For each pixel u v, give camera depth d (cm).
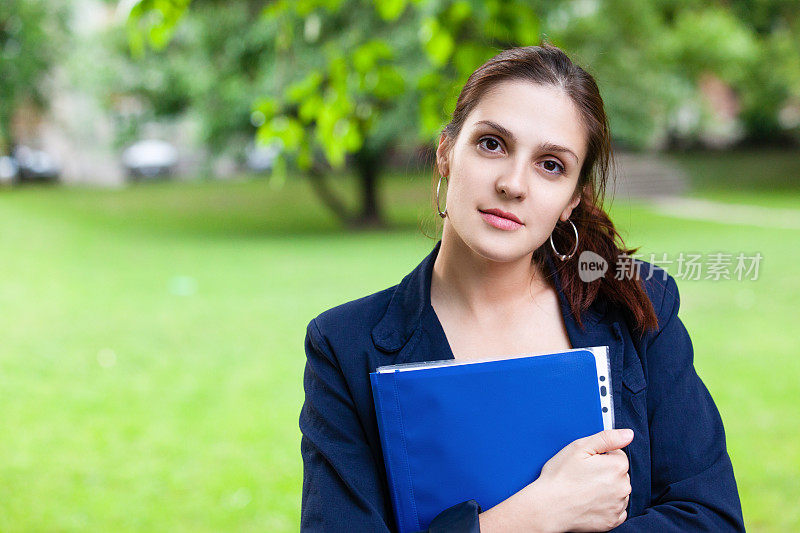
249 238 1568
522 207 116
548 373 120
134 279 1084
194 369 645
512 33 275
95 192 2509
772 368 608
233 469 443
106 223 1797
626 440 117
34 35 2106
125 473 441
